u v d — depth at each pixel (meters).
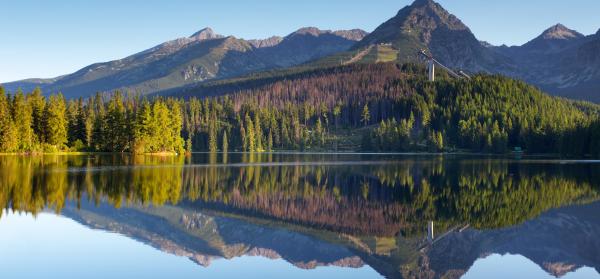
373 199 72.94
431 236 50.03
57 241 43.88
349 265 39.91
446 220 57.81
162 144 185.75
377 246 46.19
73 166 112.31
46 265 36.66
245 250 43.72
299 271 37.78
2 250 40.41
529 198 73.94
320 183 92.38
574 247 45.88
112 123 174.12
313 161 163.12
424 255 43.19
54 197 66.31
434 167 131.50
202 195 74.31
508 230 52.59
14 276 34.00
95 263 37.66
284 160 169.75
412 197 74.81
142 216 56.78
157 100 194.38
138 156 166.62
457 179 99.00
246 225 54.41
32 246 41.94
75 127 178.88
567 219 58.25
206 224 54.41
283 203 69.12
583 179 99.50
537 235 50.44
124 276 34.72
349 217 59.50
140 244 44.09
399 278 36.84
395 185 89.25
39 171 97.88
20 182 79.44
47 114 163.75
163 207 63.12
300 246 45.84
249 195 75.88
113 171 102.56
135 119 175.88
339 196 75.75
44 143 163.12
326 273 37.47
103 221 52.97
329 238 48.94
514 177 102.94
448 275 37.81
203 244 45.28
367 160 169.88
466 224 55.59
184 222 54.66
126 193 72.81
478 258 42.47
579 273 38.28
